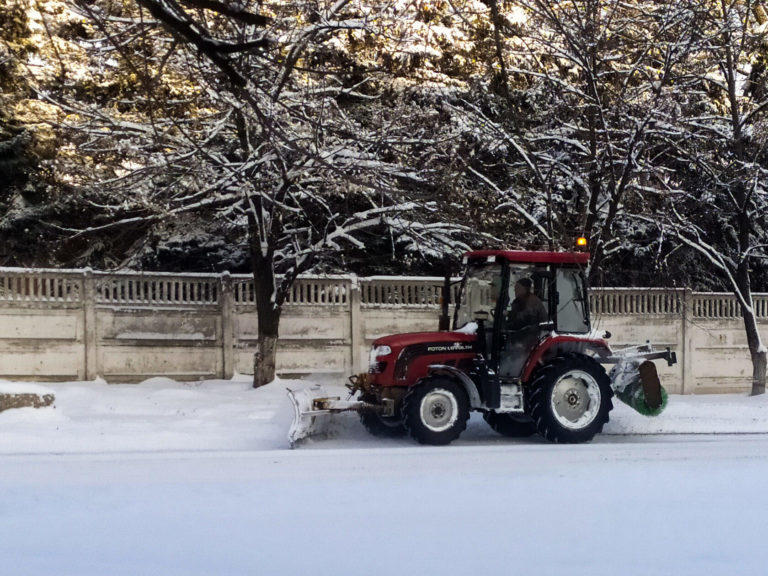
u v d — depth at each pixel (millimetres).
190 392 13836
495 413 12078
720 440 11516
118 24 12992
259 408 12852
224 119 13773
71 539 5918
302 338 15531
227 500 7281
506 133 15844
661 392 11867
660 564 5270
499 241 15180
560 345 11445
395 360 11094
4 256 19047
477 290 11711
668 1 16953
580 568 5156
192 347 15172
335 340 15719
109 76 15984
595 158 15609
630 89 17188
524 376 11156
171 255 18969
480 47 17297
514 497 7410
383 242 18422
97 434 11031
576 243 12305
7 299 14203
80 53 14664
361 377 11461
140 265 18406
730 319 17891
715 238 20250
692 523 6414
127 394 13586
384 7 13320
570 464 9258
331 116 14141
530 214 17562
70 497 7406
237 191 14047
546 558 5395
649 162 16812
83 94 16594
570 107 16266
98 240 19328
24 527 6297
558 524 6367
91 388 13867
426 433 10789
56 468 8883
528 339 11281
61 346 14477
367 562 5289
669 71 15703
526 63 17781
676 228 17547
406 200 14156
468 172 16828
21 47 16688
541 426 11039
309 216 16484
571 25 16641
